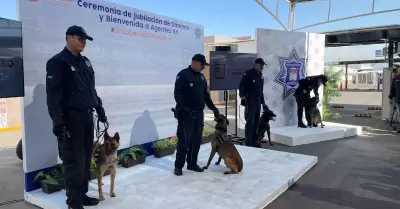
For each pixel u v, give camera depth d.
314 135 7.68
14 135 8.80
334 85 11.55
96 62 4.70
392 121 10.55
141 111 5.54
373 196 4.15
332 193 4.25
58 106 2.93
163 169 4.88
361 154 6.47
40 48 3.97
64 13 4.23
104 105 4.86
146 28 5.53
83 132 3.21
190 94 4.47
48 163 4.17
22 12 3.76
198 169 4.79
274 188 4.10
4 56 3.59
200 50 6.93
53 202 3.61
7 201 3.93
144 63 5.54
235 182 4.30
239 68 7.36
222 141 4.70
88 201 3.48
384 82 11.41
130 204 3.53
